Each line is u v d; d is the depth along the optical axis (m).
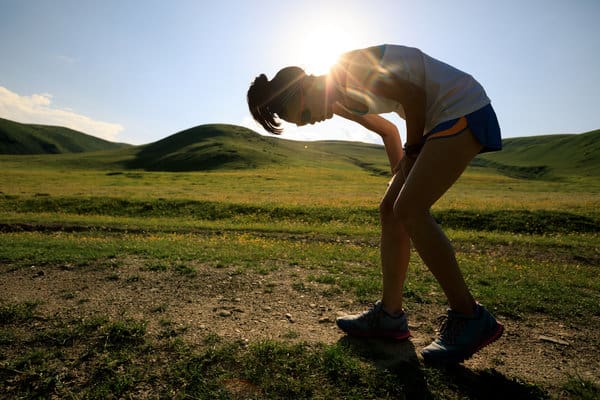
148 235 12.97
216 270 5.47
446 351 2.46
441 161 2.14
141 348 2.82
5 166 98.12
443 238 2.25
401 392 2.30
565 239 14.76
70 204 23.39
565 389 2.37
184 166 99.69
